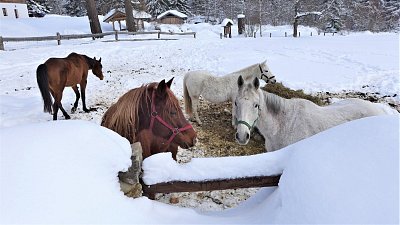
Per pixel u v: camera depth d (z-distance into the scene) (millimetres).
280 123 3246
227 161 1885
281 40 17969
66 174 1464
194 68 10984
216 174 1839
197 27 32656
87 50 14141
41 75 5438
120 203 1568
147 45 16391
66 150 1577
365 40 15898
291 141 3189
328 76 8812
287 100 3270
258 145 5012
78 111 6719
